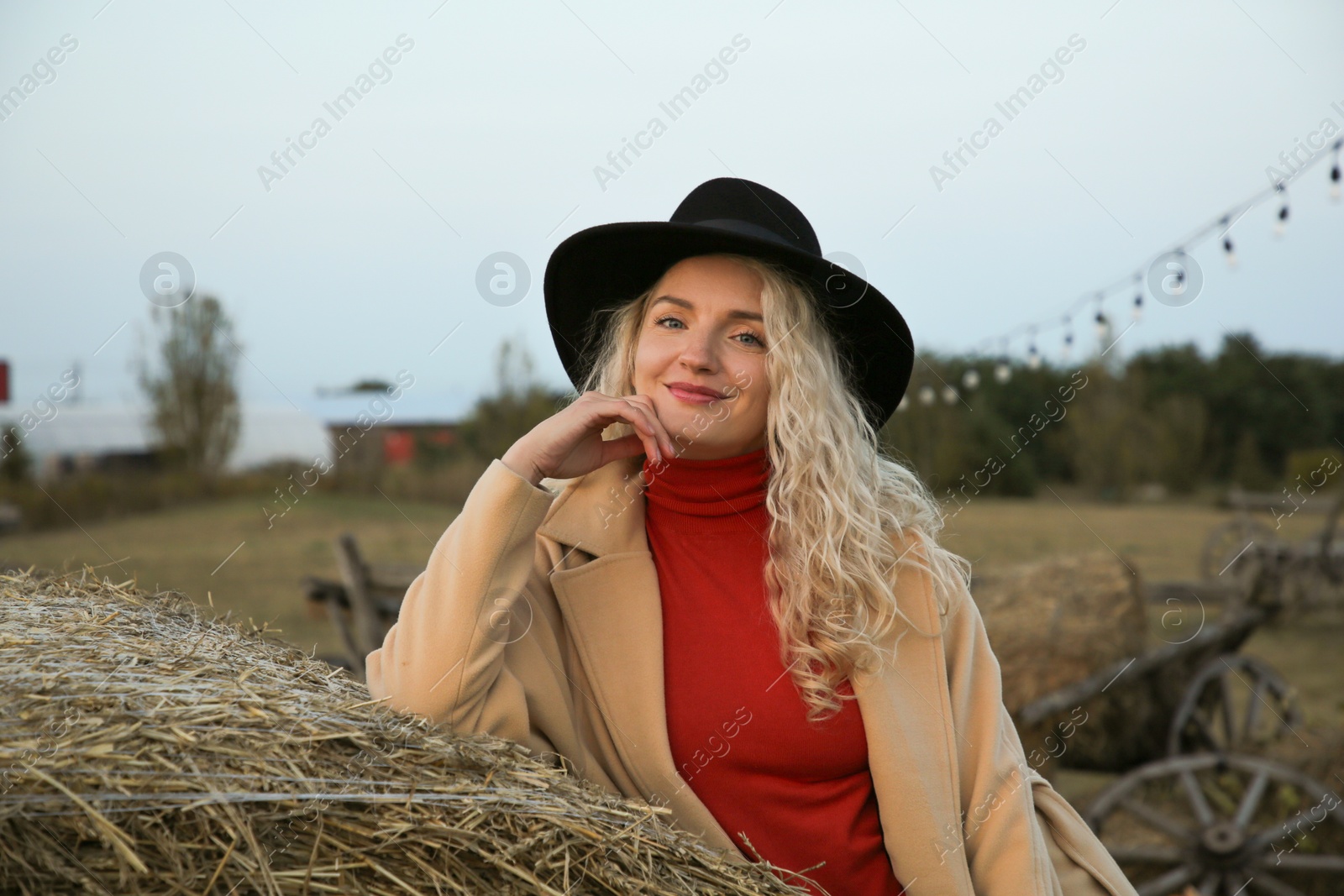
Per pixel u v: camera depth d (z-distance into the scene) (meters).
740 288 1.52
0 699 0.97
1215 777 3.98
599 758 1.51
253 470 16.22
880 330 1.71
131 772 0.92
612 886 1.07
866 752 1.47
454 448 14.40
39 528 13.70
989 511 18.20
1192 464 23.34
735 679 1.47
